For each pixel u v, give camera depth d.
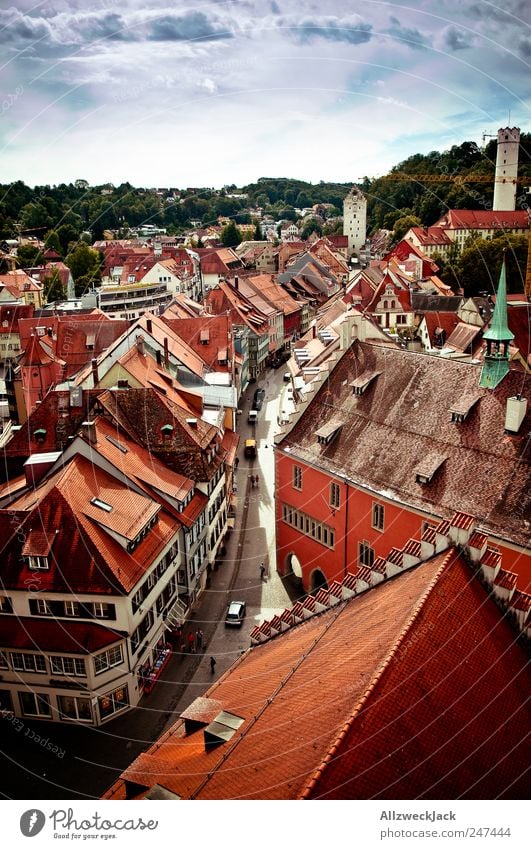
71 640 43.00
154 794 25.14
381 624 27.44
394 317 113.88
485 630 27.00
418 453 47.44
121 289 136.62
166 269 147.50
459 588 27.66
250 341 126.31
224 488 65.88
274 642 36.53
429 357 51.44
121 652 43.84
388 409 51.88
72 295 141.62
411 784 21.27
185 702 45.94
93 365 63.34
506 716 24.88
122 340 72.81
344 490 51.56
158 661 48.94
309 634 33.34
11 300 127.56
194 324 93.56
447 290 142.00
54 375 83.25
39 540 43.91
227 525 68.31
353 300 117.31
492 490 41.81
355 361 57.62
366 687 22.89
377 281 132.00
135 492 49.62
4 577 43.91
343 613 32.94
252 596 57.94
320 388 59.47
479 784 22.48
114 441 52.44
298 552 58.66
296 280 172.12
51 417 55.38
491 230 161.50
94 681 43.12
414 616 25.31
